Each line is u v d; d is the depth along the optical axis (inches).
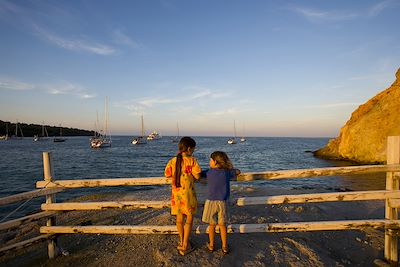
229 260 149.9
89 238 197.6
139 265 152.1
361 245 182.7
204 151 2329.0
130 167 1224.2
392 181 157.4
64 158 1672.0
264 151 2338.8
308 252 160.2
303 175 159.3
